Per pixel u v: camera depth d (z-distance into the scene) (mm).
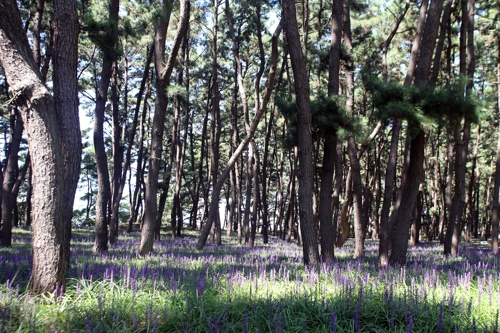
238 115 37594
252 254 15219
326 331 5133
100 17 16000
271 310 5664
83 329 4961
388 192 13859
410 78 13320
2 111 24656
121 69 34094
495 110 26594
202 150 35000
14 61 6168
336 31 12812
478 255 15852
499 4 19797
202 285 6297
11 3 6094
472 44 17188
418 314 5590
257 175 25703
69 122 8344
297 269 9320
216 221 22875
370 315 5688
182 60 26484
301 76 10562
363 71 11531
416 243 28812
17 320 5062
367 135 12484
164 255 12578
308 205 10555
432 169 38656
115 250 15023
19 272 7777
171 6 13523
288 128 12750
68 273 7691
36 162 6223
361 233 15328
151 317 5242
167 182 24859
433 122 9586
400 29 24625
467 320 5176
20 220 47406
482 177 43156
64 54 8102
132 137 22125
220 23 27766
